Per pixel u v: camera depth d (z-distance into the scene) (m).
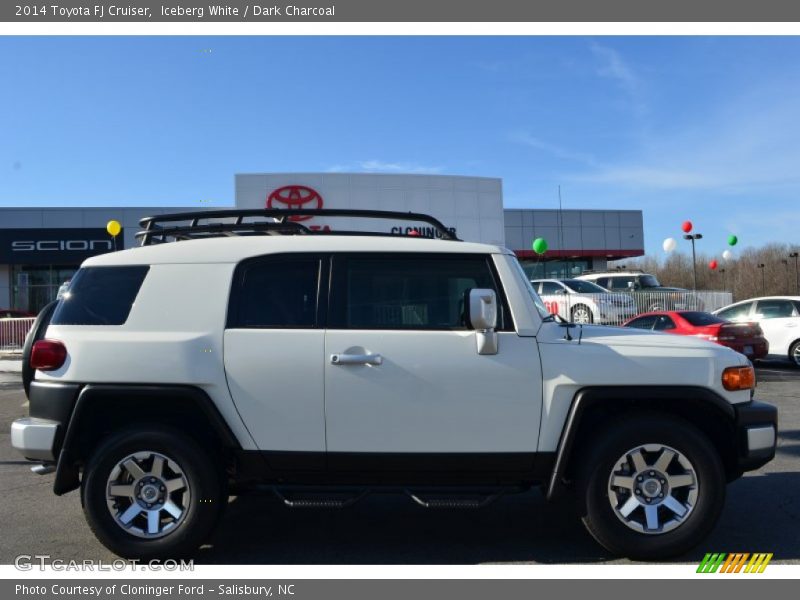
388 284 4.14
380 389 3.93
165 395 3.96
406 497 5.53
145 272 4.21
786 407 9.60
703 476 3.88
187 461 3.96
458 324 4.09
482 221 21.97
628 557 4.03
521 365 3.96
